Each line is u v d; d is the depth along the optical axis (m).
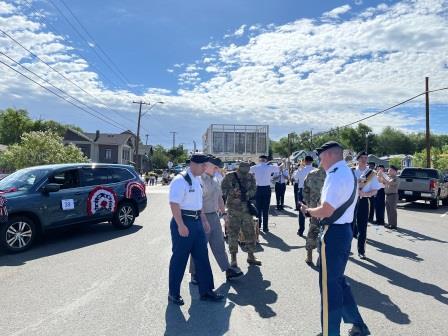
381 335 4.27
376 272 6.73
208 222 6.03
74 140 61.09
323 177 7.00
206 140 21.59
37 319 4.58
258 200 10.41
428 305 5.18
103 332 4.27
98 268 6.68
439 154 45.47
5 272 6.45
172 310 4.91
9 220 7.79
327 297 3.89
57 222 8.71
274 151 133.75
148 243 8.73
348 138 114.12
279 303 5.18
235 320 4.63
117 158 62.59
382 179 11.38
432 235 10.55
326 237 3.90
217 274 6.52
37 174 8.84
